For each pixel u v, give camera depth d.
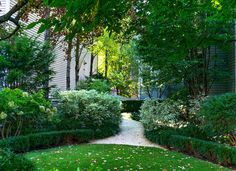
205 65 14.88
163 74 14.74
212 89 16.08
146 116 12.84
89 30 3.01
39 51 13.67
